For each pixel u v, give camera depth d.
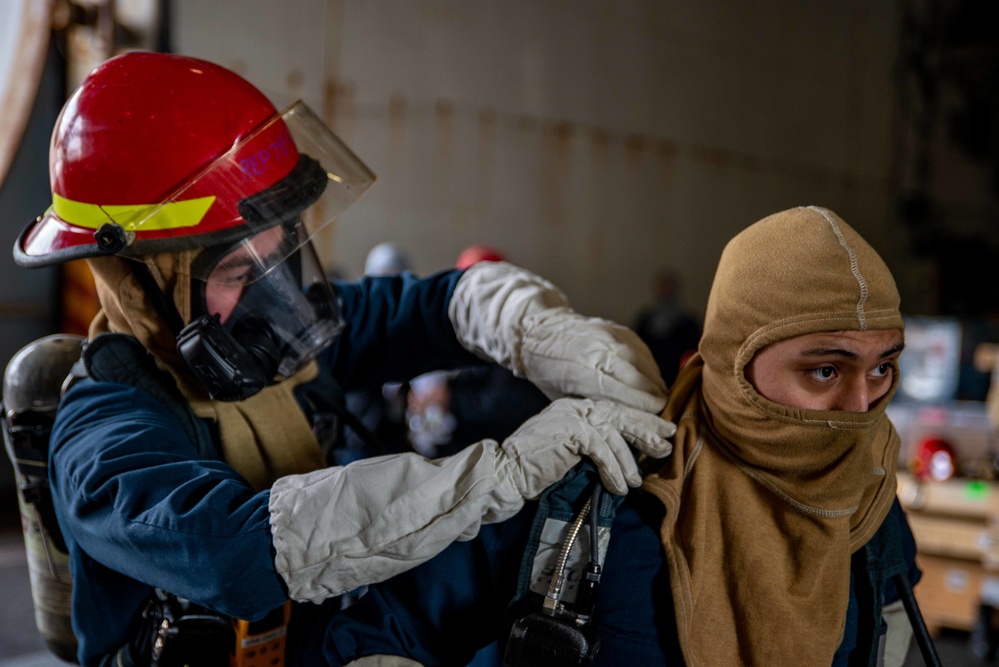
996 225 8.92
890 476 1.01
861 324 0.84
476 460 0.96
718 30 6.69
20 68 3.63
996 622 3.01
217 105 1.14
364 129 4.93
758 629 0.93
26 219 3.85
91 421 1.09
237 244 1.11
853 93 7.82
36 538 1.22
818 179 7.60
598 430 0.97
